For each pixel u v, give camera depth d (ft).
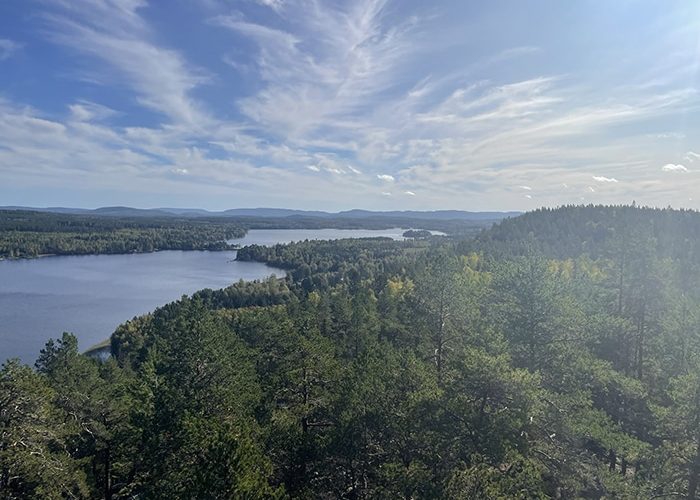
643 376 134.31
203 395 92.02
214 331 104.88
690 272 216.13
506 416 73.77
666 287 149.18
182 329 102.32
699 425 74.69
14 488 80.84
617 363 141.18
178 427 82.28
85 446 102.94
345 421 82.69
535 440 77.87
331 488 82.99
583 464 75.05
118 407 104.68
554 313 99.30
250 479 60.90
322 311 196.44
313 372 106.52
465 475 62.39
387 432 80.64
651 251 152.35
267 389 107.76
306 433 87.25
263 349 141.59
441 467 72.23
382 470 74.02
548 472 74.28
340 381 104.22
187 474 74.69
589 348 124.16
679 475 75.20
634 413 108.27
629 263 155.94
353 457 79.92
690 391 77.20
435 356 120.98
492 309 116.67
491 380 75.87
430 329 128.88
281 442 84.84
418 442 77.05
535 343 96.37
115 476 109.50
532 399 75.15
